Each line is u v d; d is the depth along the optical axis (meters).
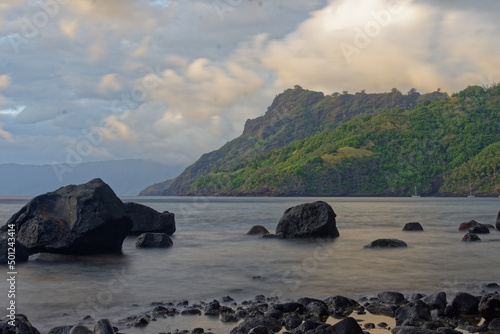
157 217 30.59
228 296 11.62
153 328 9.10
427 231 32.81
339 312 10.37
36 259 18.84
